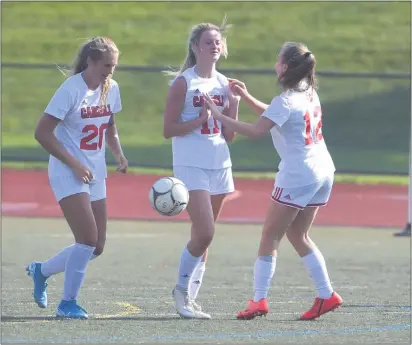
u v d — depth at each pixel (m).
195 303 28.83
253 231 49.62
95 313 28.59
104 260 39.84
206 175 28.06
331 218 54.22
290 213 27.38
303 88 27.28
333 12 117.31
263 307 27.67
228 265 39.03
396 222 53.41
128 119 85.62
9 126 85.31
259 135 26.86
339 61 104.81
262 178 68.44
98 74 27.06
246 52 106.31
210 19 115.00
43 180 62.84
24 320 27.17
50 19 113.56
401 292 33.31
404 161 76.25
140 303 30.48
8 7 115.88
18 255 40.28
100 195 28.42
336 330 26.34
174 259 40.34
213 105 27.33
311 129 27.34
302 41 109.38
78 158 27.52
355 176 70.50
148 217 53.47
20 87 92.69
